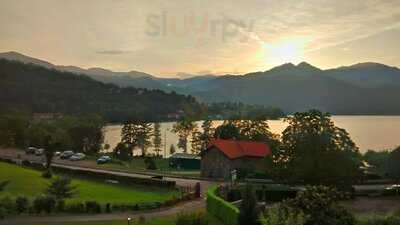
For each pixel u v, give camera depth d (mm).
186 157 143500
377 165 128875
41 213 58500
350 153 82438
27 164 117438
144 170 124500
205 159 112688
